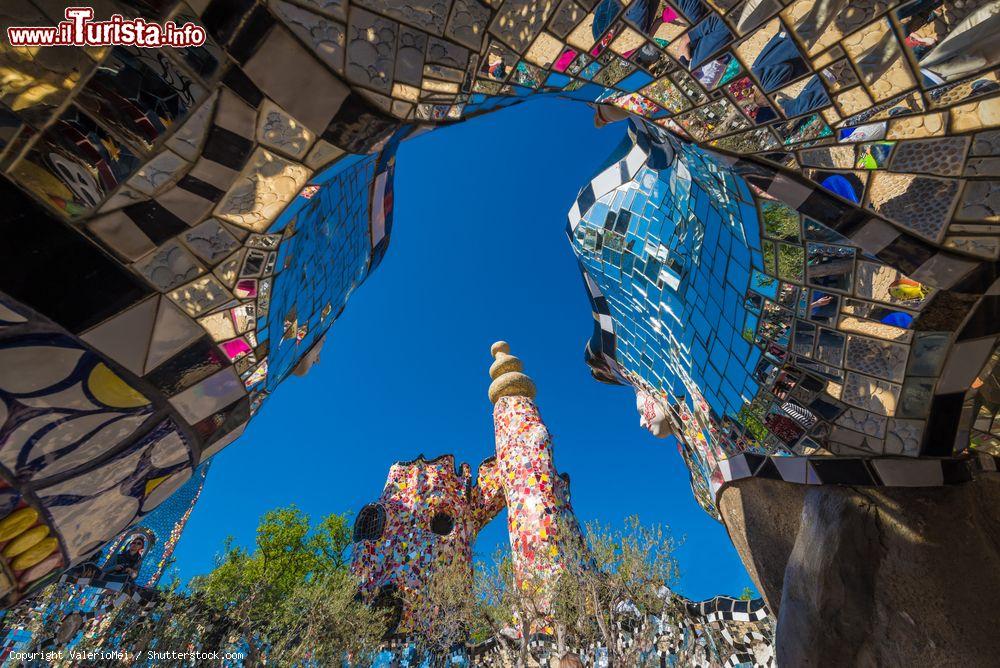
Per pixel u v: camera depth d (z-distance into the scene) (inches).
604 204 200.7
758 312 116.9
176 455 70.0
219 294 60.1
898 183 68.2
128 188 47.2
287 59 47.3
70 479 58.0
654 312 180.7
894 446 104.6
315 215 70.7
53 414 52.5
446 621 410.9
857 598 108.3
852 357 101.6
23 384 49.1
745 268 116.4
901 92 57.2
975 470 99.6
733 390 135.2
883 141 64.0
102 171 45.2
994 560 96.0
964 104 57.7
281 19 45.9
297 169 55.3
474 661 389.1
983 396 91.4
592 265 215.2
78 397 53.3
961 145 62.2
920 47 52.9
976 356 87.9
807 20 53.6
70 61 40.9
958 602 96.3
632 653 264.7
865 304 93.8
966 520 100.7
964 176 65.1
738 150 71.2
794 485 131.0
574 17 53.7
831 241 90.5
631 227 186.1
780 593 133.6
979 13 49.8
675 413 184.9
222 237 56.2
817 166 69.7
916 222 72.4
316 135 53.2
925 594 100.4
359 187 86.6
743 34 55.4
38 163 42.5
